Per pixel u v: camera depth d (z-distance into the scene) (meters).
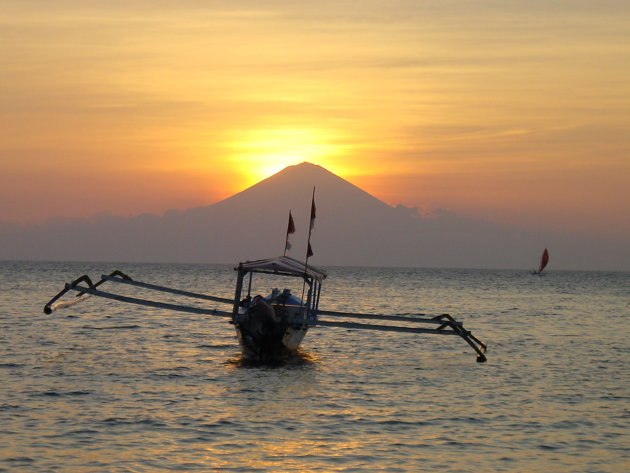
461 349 46.34
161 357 39.88
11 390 29.25
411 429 24.61
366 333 54.41
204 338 49.50
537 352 45.47
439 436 23.78
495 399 29.86
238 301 38.44
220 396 29.31
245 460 20.73
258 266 38.28
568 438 23.86
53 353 40.22
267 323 37.09
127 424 24.23
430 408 27.91
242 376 34.22
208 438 22.84
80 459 20.44
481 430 24.67
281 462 20.62
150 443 22.16
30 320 58.78
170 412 26.12
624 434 24.42
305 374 35.25
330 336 52.25
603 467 20.97
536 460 21.47
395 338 51.72
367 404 28.42
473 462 21.12
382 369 37.53
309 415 26.27
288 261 40.78
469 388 32.28
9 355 38.94
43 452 20.97
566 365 39.81
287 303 42.56
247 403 28.03
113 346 44.09
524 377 35.50
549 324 66.81
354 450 21.97
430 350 45.69
